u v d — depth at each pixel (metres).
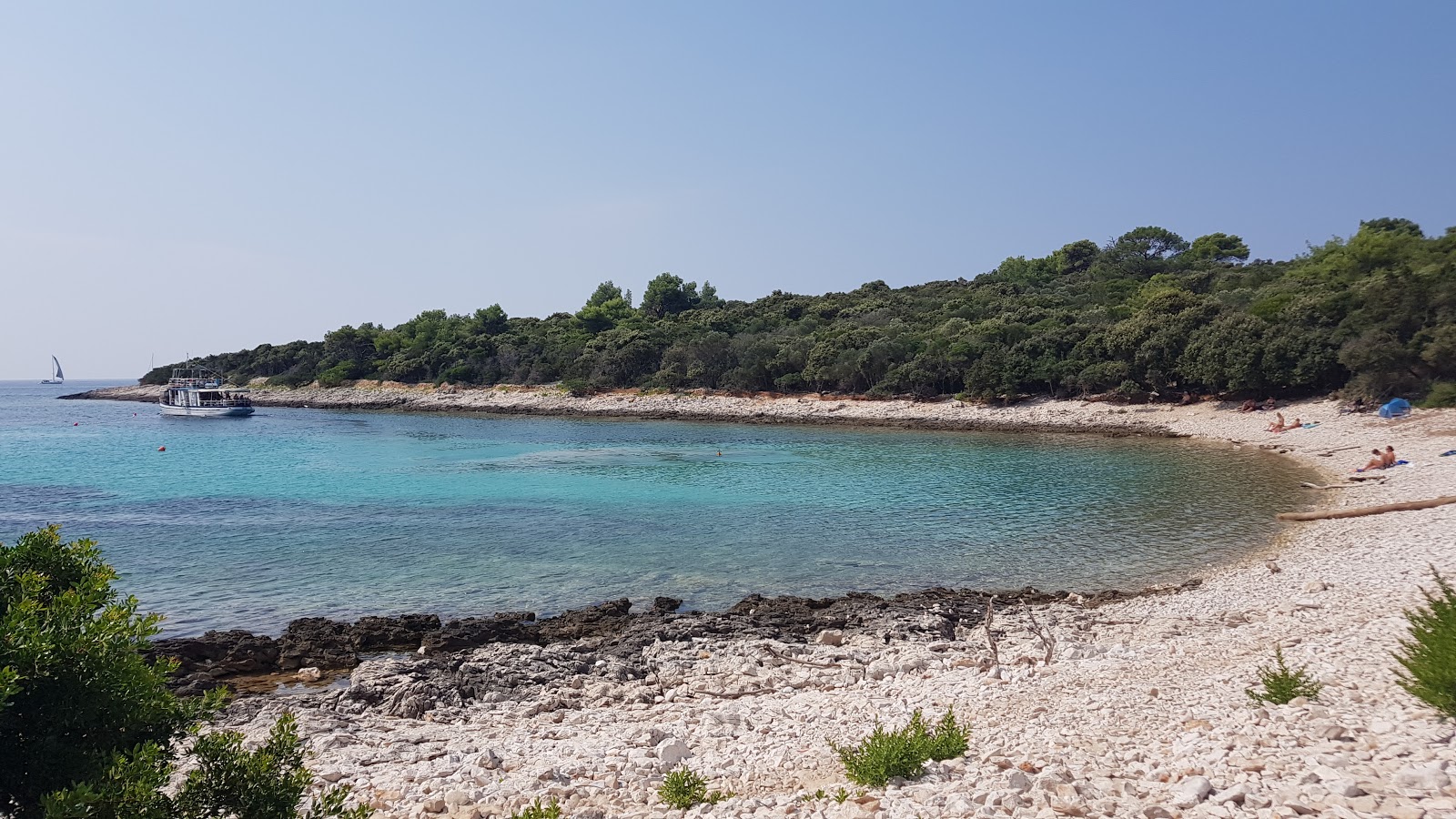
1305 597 17.86
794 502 38.97
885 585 24.23
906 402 94.12
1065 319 96.19
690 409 104.62
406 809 9.28
